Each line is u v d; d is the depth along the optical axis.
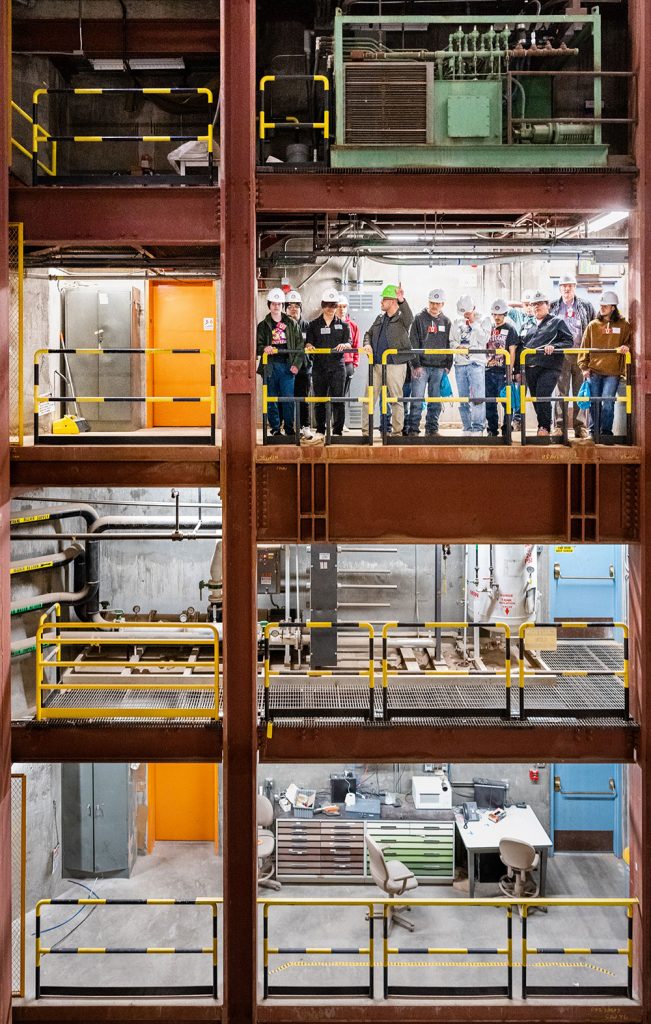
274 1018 8.73
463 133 9.13
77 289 12.54
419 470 8.92
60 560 12.33
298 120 11.74
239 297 8.68
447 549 13.55
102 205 8.99
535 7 10.47
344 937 11.40
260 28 11.63
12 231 9.03
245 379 8.63
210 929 11.67
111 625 9.14
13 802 11.98
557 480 8.95
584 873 13.04
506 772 13.79
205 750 9.01
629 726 8.90
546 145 9.16
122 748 9.03
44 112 11.72
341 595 13.61
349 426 13.21
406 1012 8.70
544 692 9.90
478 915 11.96
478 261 11.79
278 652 12.66
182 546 13.77
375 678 10.55
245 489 8.69
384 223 11.15
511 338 9.93
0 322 8.77
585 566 13.66
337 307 9.82
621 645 11.91
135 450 8.91
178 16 11.59
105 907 12.26
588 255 11.70
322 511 8.93
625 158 9.35
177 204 9.01
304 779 13.77
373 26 10.88
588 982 10.46
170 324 14.04
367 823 12.77
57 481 9.03
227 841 8.74
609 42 10.10
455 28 10.91
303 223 10.85
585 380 10.79
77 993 9.06
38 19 11.59
